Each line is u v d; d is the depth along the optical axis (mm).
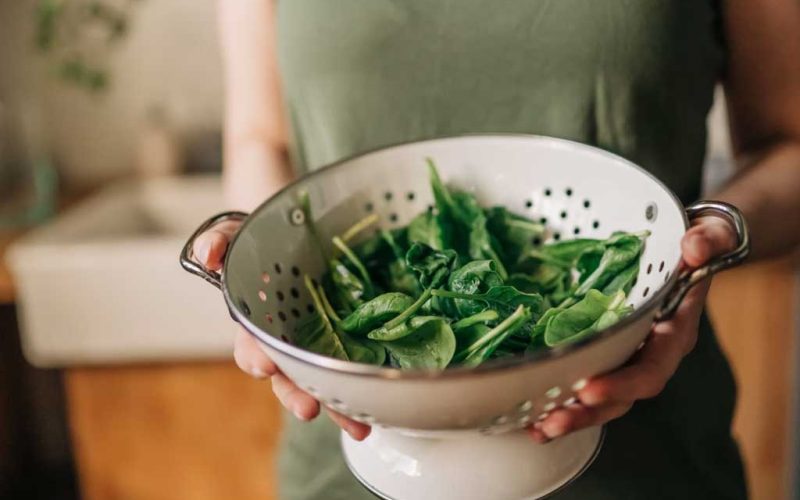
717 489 577
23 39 1264
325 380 320
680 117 529
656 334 375
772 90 550
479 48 519
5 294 974
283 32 562
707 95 543
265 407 1024
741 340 945
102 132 1314
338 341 417
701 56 523
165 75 1276
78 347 978
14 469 1382
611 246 434
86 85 1280
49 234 1072
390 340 393
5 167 1287
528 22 505
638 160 533
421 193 506
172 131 1286
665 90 514
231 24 663
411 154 498
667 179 544
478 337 388
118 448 1060
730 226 373
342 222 494
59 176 1340
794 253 888
